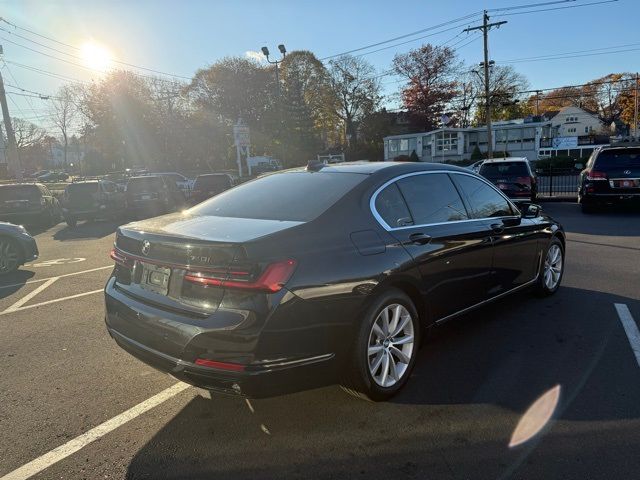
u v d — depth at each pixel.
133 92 48.06
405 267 3.27
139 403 3.35
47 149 99.25
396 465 2.58
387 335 3.22
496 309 5.10
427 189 3.87
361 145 63.22
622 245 8.39
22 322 5.23
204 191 17.55
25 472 2.61
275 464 2.62
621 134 66.06
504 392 3.33
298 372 2.73
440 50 62.53
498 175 13.55
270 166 48.25
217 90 52.75
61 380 3.74
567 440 2.75
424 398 3.28
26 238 7.96
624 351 3.96
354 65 60.94
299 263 2.74
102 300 6.09
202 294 2.73
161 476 2.55
